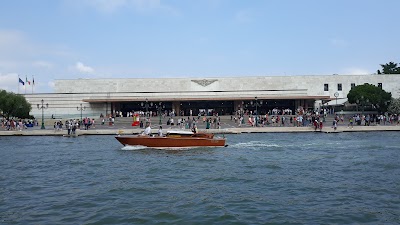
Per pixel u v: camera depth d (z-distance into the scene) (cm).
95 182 2455
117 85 12056
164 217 1700
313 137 5506
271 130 6494
